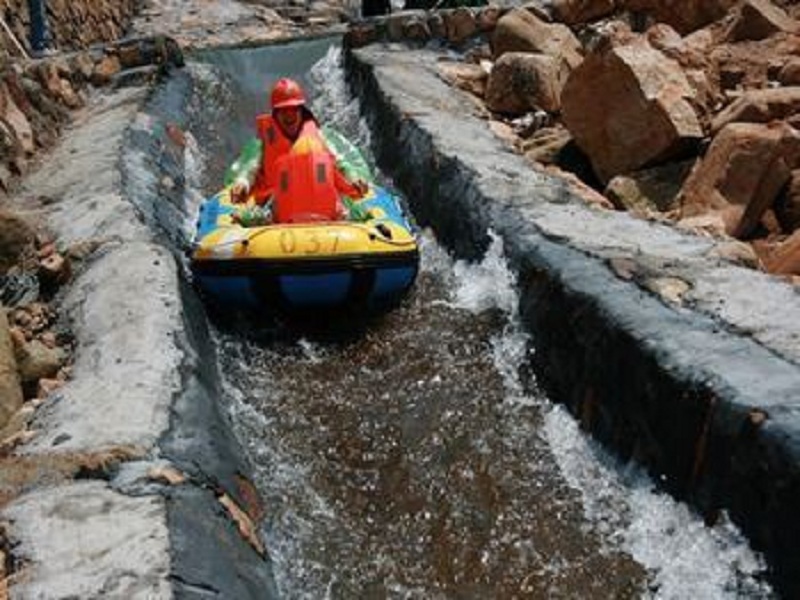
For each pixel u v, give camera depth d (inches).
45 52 539.2
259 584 168.6
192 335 249.8
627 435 210.2
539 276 260.4
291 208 314.8
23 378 233.1
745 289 225.9
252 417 251.8
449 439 240.5
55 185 362.6
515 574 196.4
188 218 376.8
